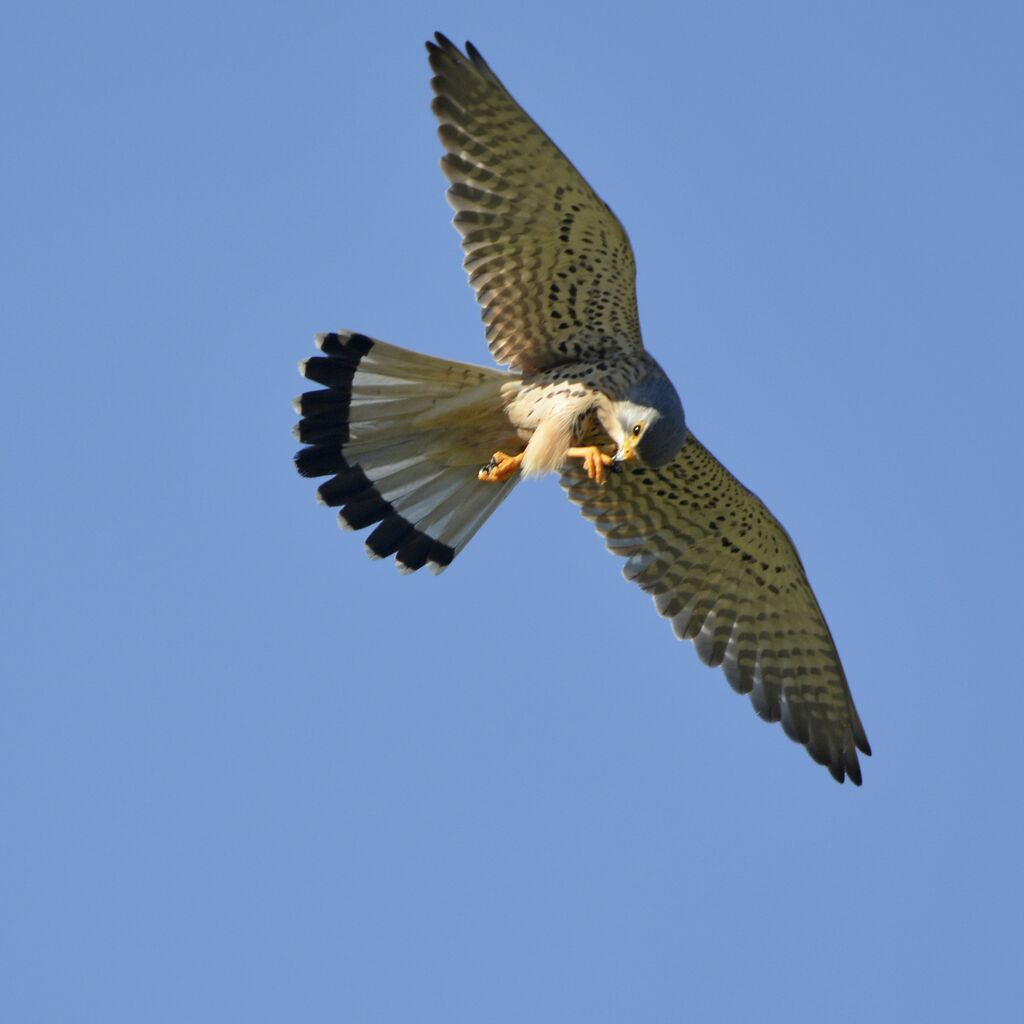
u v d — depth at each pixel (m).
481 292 14.30
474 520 15.02
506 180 13.84
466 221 14.04
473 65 13.34
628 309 14.41
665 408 14.27
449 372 14.50
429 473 14.99
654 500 16.23
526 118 13.37
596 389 14.41
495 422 14.80
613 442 14.87
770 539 16.19
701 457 15.62
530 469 14.37
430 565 14.89
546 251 14.15
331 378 14.62
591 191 13.57
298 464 14.71
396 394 14.65
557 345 14.63
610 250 14.00
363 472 14.84
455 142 13.78
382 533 14.84
